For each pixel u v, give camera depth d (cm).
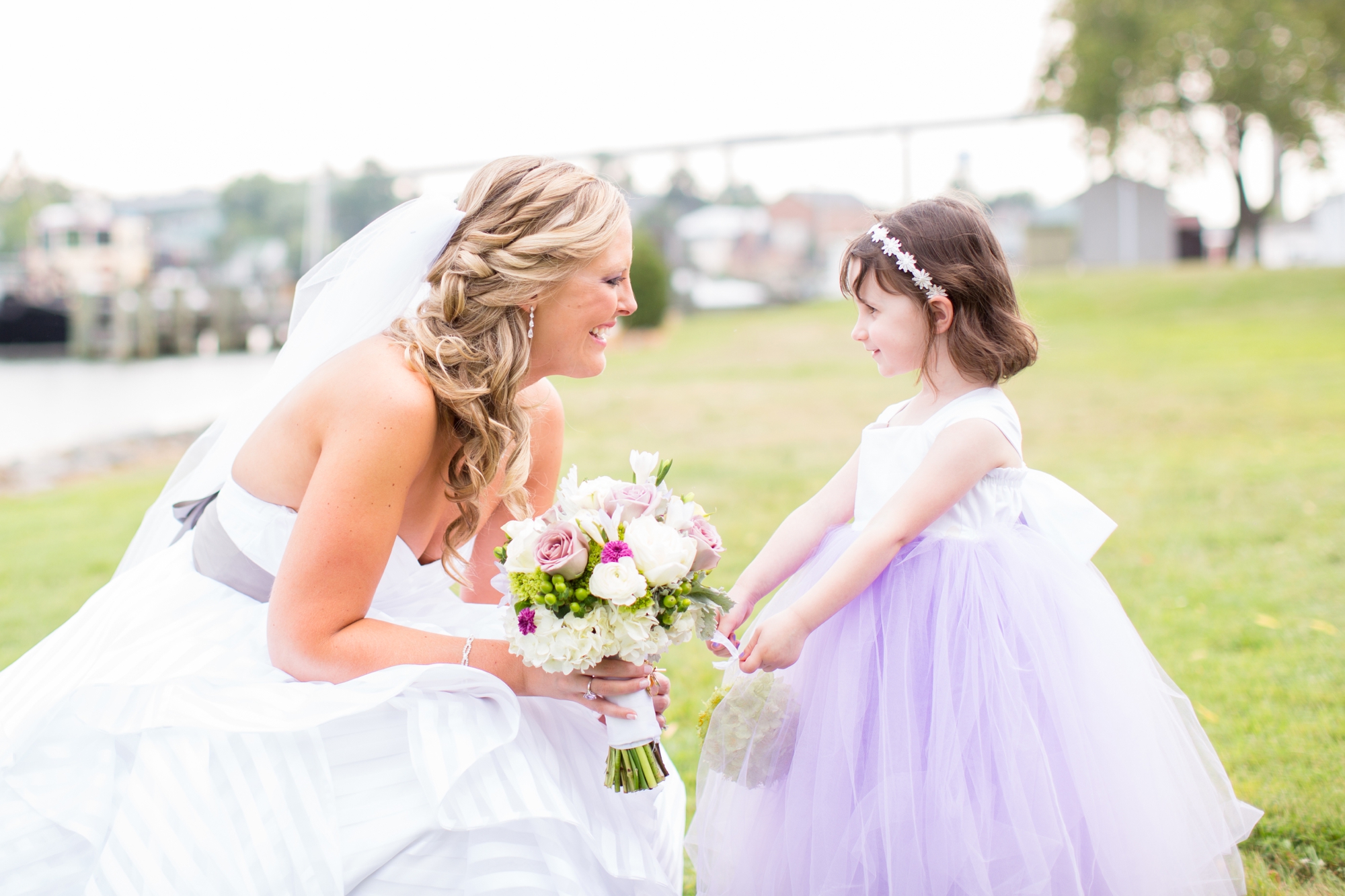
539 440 249
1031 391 1041
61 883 181
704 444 866
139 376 2195
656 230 2383
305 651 190
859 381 1230
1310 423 782
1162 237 2545
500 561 189
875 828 189
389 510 192
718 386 1244
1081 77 2433
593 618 176
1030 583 203
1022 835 182
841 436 880
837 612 209
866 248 225
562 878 176
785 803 203
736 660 206
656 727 189
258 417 229
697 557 188
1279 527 494
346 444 189
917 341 223
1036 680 195
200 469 236
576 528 179
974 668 193
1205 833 195
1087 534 221
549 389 251
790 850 198
